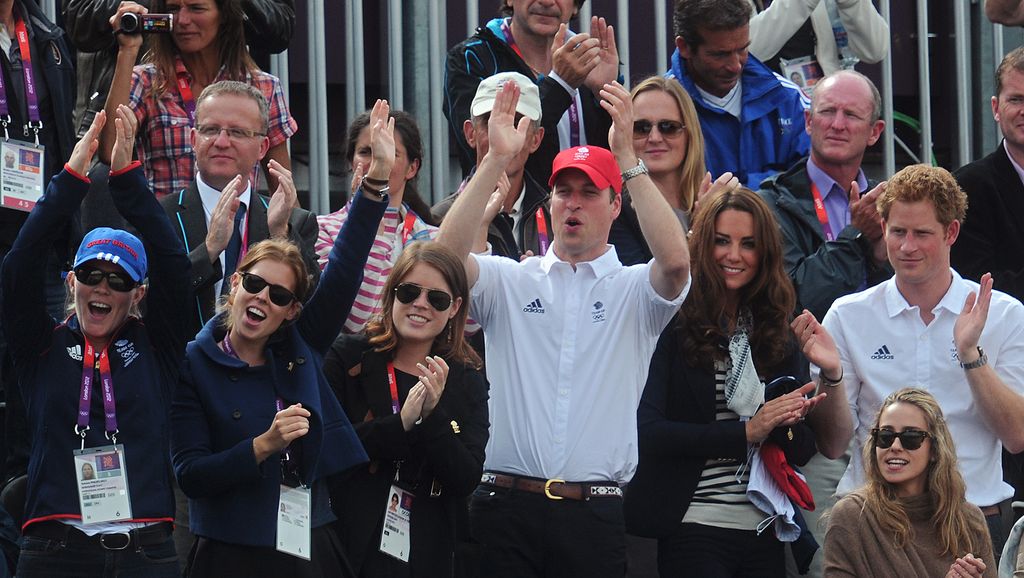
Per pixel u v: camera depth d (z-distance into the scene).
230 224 24.14
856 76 28.83
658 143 27.62
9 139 27.72
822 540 26.05
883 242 27.33
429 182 31.59
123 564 21.86
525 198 27.27
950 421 25.28
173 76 27.88
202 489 20.59
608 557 22.78
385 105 22.42
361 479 22.12
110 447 22.09
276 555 20.91
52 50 28.50
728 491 23.98
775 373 24.42
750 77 30.52
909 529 23.41
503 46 29.39
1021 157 28.95
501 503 22.97
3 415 27.61
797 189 28.72
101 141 27.12
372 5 32.19
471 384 22.67
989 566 23.59
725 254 24.23
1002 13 32.22
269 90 28.56
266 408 21.27
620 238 26.97
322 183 30.97
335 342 22.86
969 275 28.83
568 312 23.41
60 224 21.66
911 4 35.12
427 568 22.16
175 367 22.62
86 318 22.27
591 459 22.95
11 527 25.47
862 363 25.64
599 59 28.55
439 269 22.53
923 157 33.78
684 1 29.83
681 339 24.31
